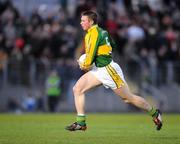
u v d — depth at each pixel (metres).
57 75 66.12
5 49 68.00
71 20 71.12
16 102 66.00
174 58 72.69
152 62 68.50
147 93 68.06
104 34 29.11
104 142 27.59
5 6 72.25
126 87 29.53
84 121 29.55
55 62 66.62
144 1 77.88
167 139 29.34
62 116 55.38
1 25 70.12
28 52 68.31
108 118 53.50
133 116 57.59
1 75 65.69
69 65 66.75
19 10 76.38
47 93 65.75
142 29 72.25
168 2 79.62
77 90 29.48
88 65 28.89
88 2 73.50
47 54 68.06
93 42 28.70
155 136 31.34
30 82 66.00
